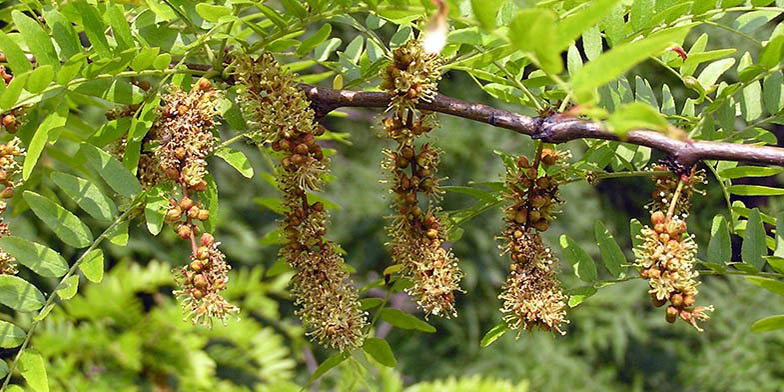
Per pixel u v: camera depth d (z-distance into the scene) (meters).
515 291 0.64
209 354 1.15
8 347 0.62
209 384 1.08
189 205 0.61
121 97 0.63
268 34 0.64
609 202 2.12
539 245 0.64
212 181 0.63
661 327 2.01
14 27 0.68
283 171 0.63
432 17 0.51
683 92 1.76
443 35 0.51
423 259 0.64
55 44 0.63
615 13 0.62
